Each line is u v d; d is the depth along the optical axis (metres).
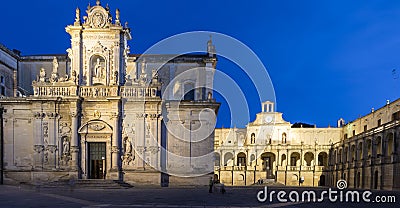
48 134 47.72
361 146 70.06
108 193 35.38
